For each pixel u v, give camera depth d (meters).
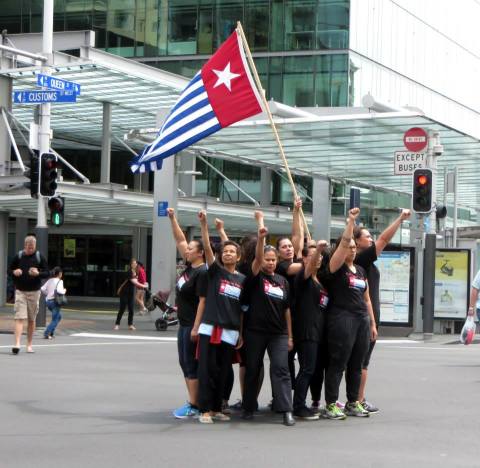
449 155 32.31
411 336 26.27
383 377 14.84
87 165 49.75
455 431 9.92
